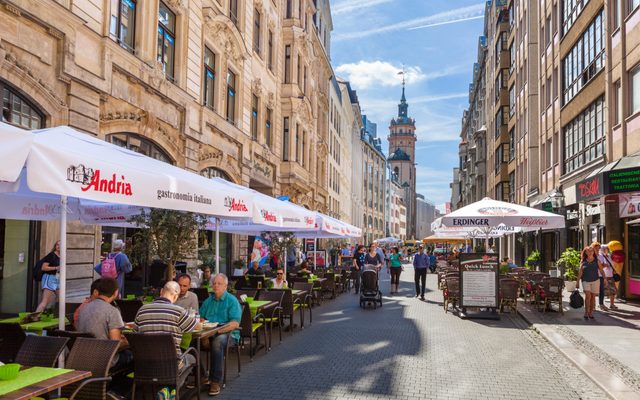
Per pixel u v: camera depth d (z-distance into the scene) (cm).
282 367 800
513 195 3947
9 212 746
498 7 4525
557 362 840
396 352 912
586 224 2000
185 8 1769
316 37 3778
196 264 1531
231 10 2275
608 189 1408
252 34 2511
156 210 971
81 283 1171
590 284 1284
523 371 779
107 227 1368
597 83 1931
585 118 2128
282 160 3100
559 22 2527
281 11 3073
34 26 1058
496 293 1362
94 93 1249
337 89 5516
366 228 8669
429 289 2323
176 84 1734
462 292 1373
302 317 1173
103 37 1284
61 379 400
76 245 1157
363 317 1375
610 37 1784
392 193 11838
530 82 3216
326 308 1588
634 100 1609
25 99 1056
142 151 1525
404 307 1606
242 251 2455
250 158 2469
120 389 608
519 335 1097
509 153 4144
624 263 1697
